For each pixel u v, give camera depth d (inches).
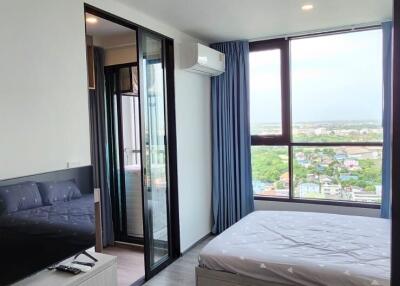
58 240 79.0
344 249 96.8
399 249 28.6
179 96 149.5
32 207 72.0
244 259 94.5
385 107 139.3
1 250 64.9
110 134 169.2
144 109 131.5
